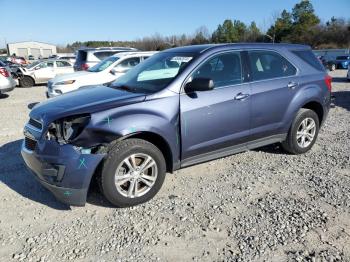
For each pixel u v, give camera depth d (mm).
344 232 3348
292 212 3732
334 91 14055
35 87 18766
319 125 5762
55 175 3566
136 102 3902
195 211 3801
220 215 3707
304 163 5176
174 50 4984
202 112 4238
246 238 3283
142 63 5211
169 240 3285
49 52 91000
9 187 4480
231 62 4625
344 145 6039
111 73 10070
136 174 3852
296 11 78062
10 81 12609
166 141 4012
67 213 3814
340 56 34906
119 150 3684
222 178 4668
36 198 4180
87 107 3773
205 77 4355
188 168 5023
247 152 5684
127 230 3465
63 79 9773
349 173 4770
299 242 3201
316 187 4340
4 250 3184
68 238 3354
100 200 4086
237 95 4531
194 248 3158
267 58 5012
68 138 3580
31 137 3889
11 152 5898
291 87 5113
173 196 4160
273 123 5020
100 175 3697
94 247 3205
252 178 4652
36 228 3537
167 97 4047
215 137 4434
